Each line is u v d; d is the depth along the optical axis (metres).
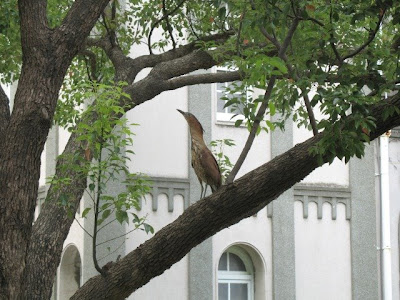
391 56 13.21
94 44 18.28
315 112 28.62
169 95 27.03
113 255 25.80
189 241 12.18
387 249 29.30
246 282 28.09
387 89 12.62
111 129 12.25
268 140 28.42
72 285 27.83
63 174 13.77
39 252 13.49
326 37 13.12
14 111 11.53
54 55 11.73
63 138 28.66
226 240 27.52
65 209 13.67
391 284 29.67
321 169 29.17
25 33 11.73
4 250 11.20
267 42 15.48
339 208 29.30
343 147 11.57
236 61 13.44
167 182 26.61
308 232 28.77
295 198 28.64
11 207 11.26
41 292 13.40
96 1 12.05
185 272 26.95
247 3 13.66
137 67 17.70
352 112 11.62
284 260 28.28
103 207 12.42
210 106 27.52
